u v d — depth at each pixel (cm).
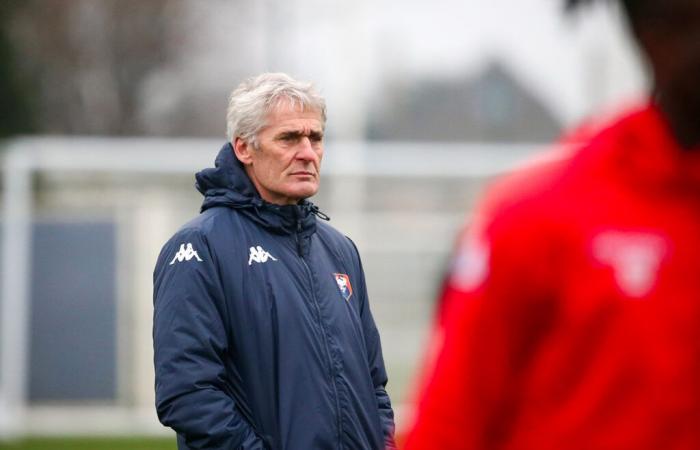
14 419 3991
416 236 4247
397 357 4181
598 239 755
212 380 1377
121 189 4253
